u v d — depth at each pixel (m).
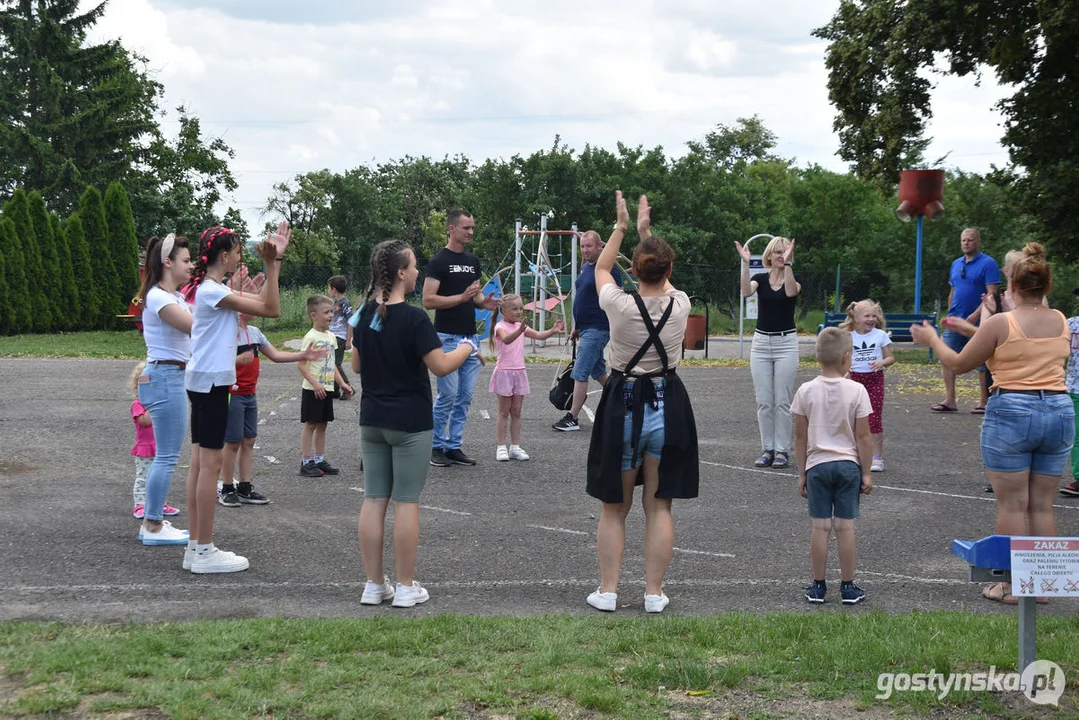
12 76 46.84
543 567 6.26
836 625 4.90
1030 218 20.97
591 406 13.77
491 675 4.16
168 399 6.42
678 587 5.86
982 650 4.43
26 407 12.91
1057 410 5.47
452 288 9.40
